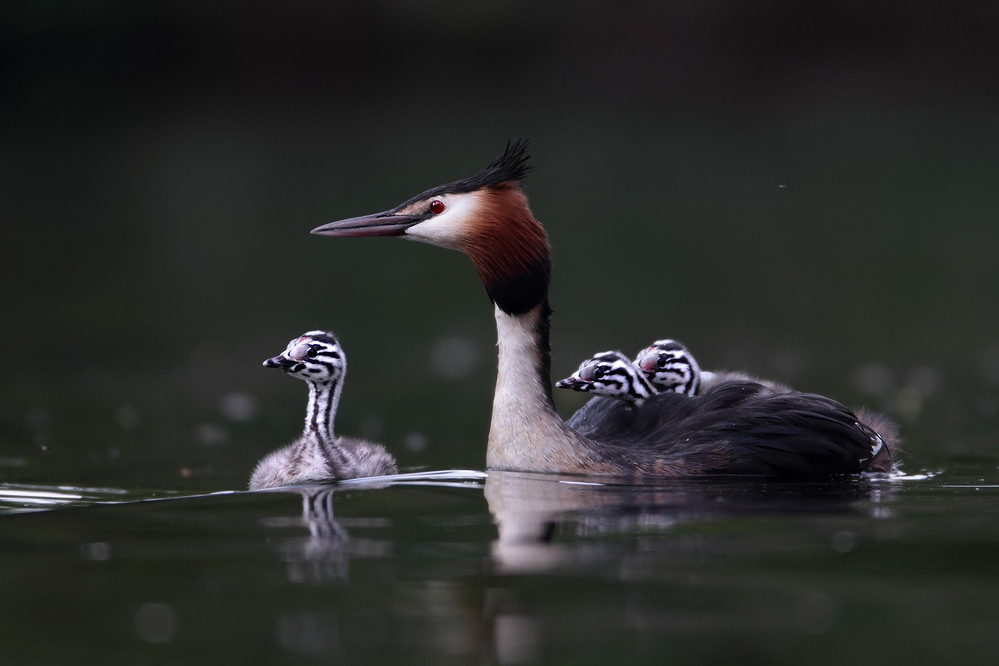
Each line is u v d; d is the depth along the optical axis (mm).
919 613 5855
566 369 16422
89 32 42000
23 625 5715
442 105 44125
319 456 9609
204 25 44000
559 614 5824
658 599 6043
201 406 14820
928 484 9156
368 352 18359
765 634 5574
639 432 9922
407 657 5320
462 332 19844
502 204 9867
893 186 31453
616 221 28000
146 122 41812
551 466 9492
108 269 24203
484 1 45062
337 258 25969
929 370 16172
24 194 31750
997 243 25344
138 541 7180
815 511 7953
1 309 21016
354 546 7008
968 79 43344
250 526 7551
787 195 30766
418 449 12141
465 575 6445
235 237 27078
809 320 19734
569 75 44719
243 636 5566
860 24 43812
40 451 12039
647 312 20266
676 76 44375
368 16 45250
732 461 9297
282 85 44562
